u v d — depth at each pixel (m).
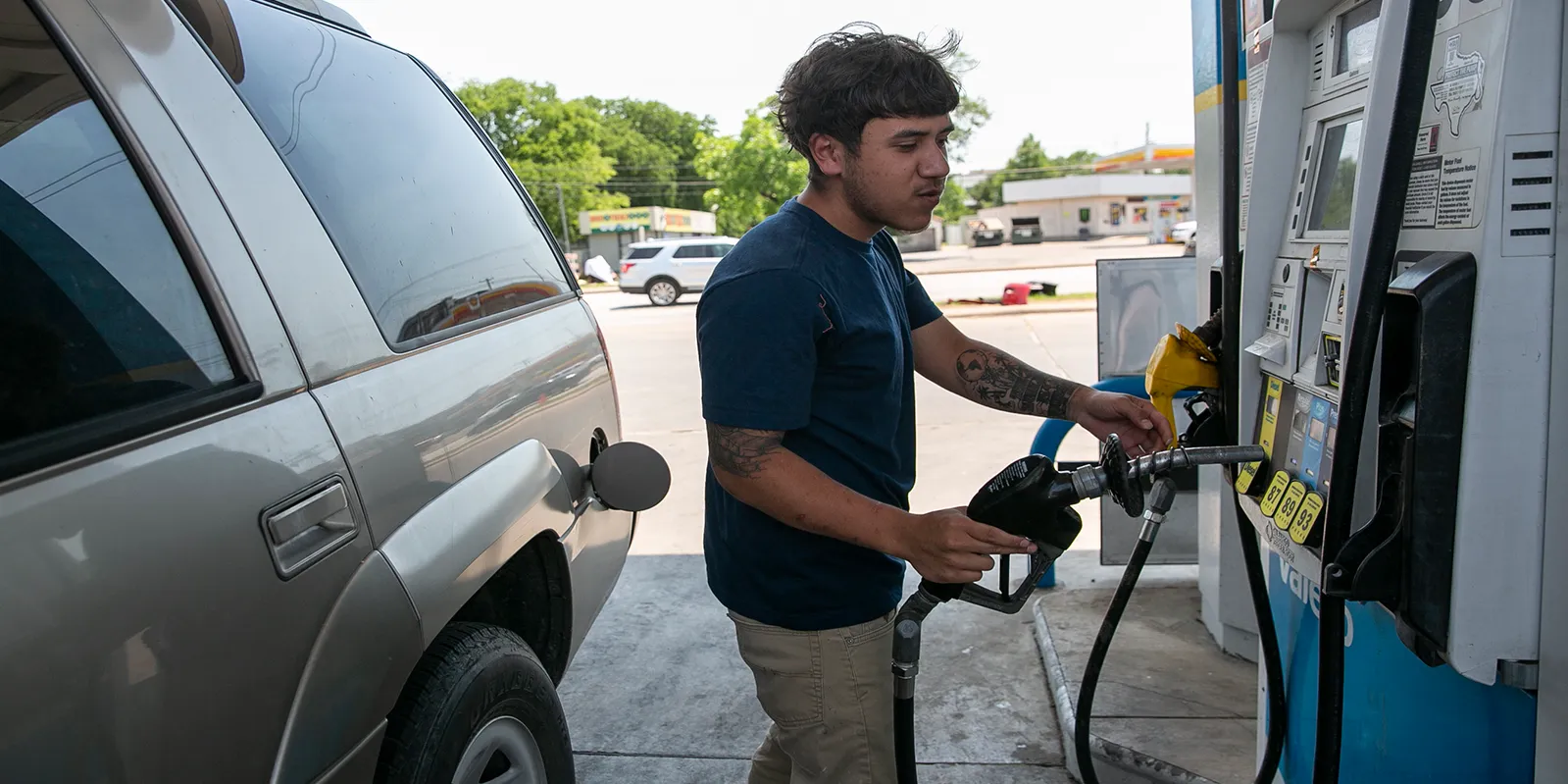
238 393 1.31
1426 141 1.40
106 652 1.04
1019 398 1.99
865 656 1.75
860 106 1.51
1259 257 1.85
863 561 1.72
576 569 2.25
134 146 1.32
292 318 1.46
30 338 1.11
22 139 1.19
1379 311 1.33
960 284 24.81
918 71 1.51
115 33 1.36
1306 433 1.65
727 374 1.53
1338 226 1.65
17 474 1.02
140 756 1.07
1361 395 1.36
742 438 1.53
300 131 1.72
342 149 1.84
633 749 3.01
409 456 1.62
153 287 1.26
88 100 1.29
